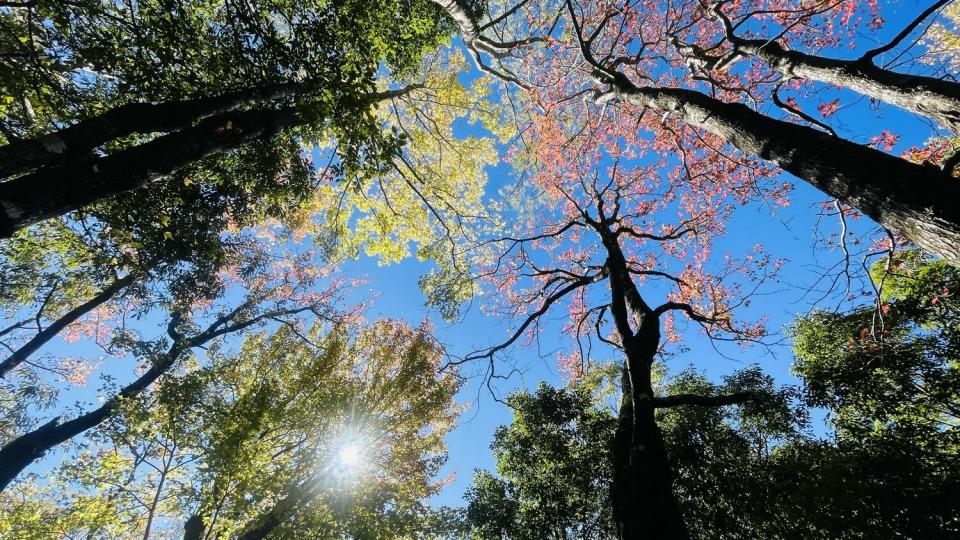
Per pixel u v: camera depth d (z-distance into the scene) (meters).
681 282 9.86
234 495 5.97
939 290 8.34
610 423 8.79
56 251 6.95
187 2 5.21
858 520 5.88
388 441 9.85
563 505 8.48
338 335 9.89
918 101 3.91
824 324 9.71
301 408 8.24
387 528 7.78
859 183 2.88
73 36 4.42
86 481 5.70
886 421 7.75
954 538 5.59
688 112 5.43
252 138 5.25
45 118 4.77
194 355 10.66
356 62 4.59
